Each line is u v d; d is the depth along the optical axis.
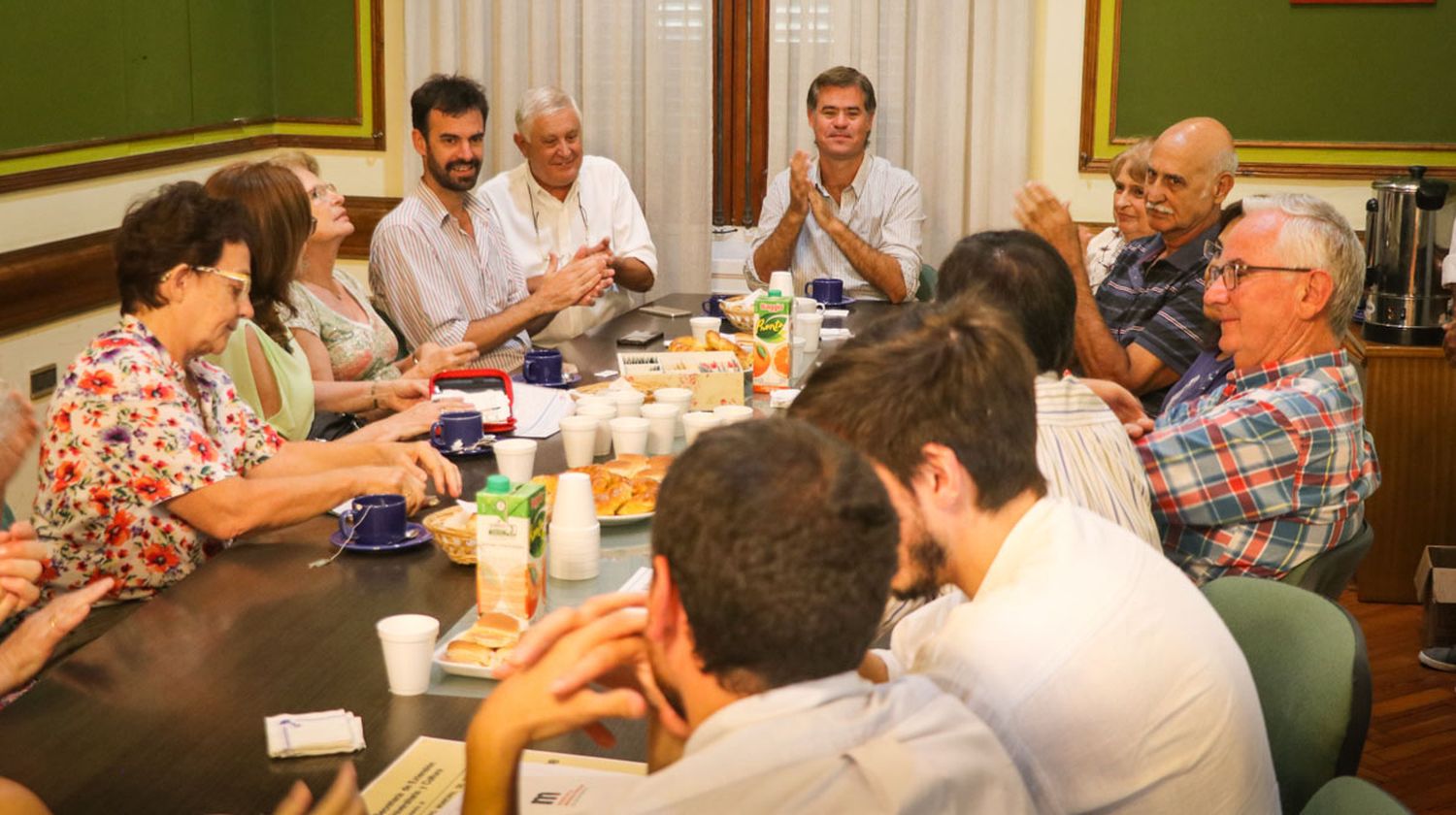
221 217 2.28
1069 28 5.07
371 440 2.67
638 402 2.81
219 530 2.23
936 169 5.18
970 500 1.32
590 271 4.03
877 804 0.94
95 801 1.40
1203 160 3.39
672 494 0.98
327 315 3.50
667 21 5.16
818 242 4.75
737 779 0.95
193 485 2.21
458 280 4.09
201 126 4.96
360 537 2.13
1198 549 2.29
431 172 4.07
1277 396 2.24
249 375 2.90
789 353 3.23
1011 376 1.32
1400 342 4.09
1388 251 4.14
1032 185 3.28
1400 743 3.32
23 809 1.27
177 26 4.78
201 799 1.40
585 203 4.64
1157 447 2.24
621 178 4.73
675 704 1.10
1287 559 2.26
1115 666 1.26
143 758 1.49
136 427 2.21
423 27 5.25
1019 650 1.26
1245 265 2.33
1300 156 5.00
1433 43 4.87
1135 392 3.40
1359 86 4.94
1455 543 4.15
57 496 2.23
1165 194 3.43
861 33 5.09
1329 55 4.93
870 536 0.98
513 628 1.74
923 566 1.33
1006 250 2.03
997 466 1.31
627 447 2.61
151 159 4.63
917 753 0.98
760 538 0.95
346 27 5.37
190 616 1.88
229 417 2.51
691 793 0.95
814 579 0.96
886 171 4.83
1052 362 2.03
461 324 3.98
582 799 1.36
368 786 1.43
